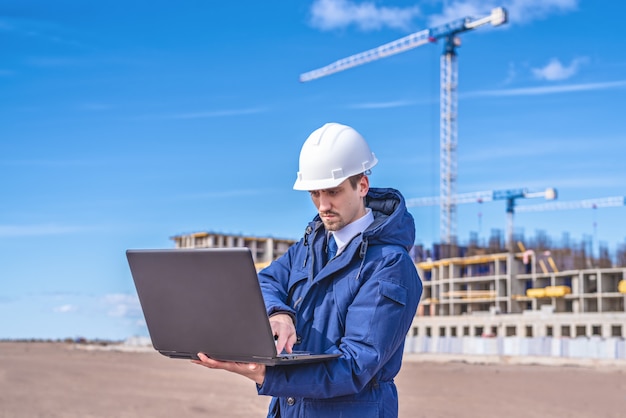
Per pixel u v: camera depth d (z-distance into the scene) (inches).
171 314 123.2
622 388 676.7
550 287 1824.6
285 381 123.3
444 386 706.2
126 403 563.2
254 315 114.8
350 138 141.6
